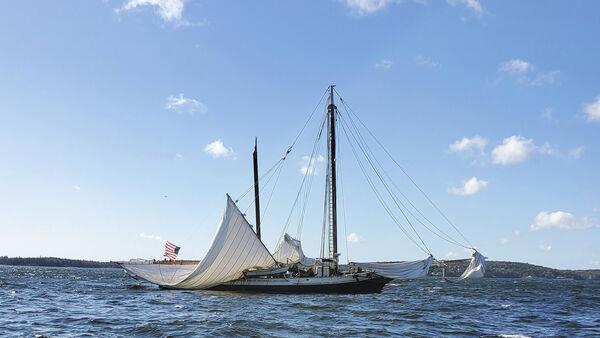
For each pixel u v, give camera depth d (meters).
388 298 73.38
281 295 69.56
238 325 40.19
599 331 45.41
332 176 76.06
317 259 74.44
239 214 67.75
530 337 40.06
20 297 67.88
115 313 49.06
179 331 37.56
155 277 80.38
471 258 71.50
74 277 164.75
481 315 56.47
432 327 44.19
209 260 68.50
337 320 45.41
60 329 38.62
